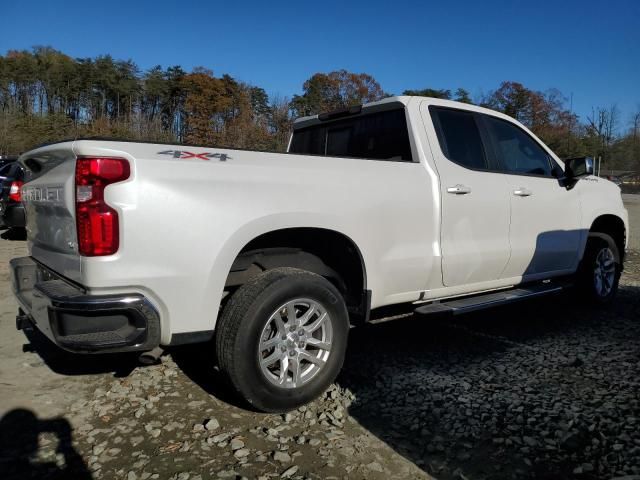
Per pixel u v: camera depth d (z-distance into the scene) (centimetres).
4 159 1227
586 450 276
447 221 397
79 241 259
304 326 315
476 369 388
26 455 266
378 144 432
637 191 5747
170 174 269
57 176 291
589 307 575
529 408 323
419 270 381
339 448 277
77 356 402
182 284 273
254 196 296
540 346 442
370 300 354
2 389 340
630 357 415
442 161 405
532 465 263
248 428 296
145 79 6931
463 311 398
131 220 259
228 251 285
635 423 304
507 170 463
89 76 7025
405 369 387
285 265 339
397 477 253
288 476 251
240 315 288
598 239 561
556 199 496
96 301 254
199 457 265
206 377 366
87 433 288
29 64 6975
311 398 317
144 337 266
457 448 278
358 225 341
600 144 6812
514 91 6931
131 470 253
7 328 465
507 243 447
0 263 742
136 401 327
